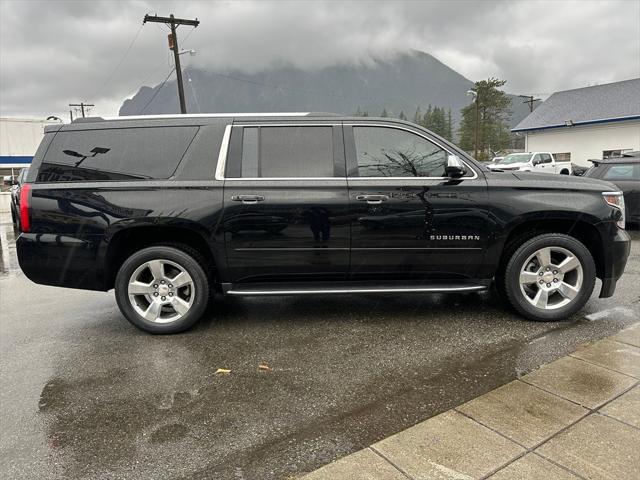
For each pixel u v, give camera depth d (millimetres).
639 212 9977
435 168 4367
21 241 4281
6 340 4531
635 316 4570
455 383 3295
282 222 4234
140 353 4047
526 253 4387
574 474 2277
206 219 4199
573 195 4352
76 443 2742
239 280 4402
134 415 3029
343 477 2336
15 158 34594
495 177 4395
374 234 4273
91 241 4219
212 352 4008
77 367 3807
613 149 32250
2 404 3227
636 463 2340
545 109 37625
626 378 3227
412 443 2588
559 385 3162
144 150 4309
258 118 4395
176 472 2459
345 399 3146
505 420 2770
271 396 3219
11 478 2445
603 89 35375
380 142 4367
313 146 4340
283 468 2457
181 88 28125
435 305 5117
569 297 4453
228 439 2736
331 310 5035
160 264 4375
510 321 4535
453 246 4324
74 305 5793
